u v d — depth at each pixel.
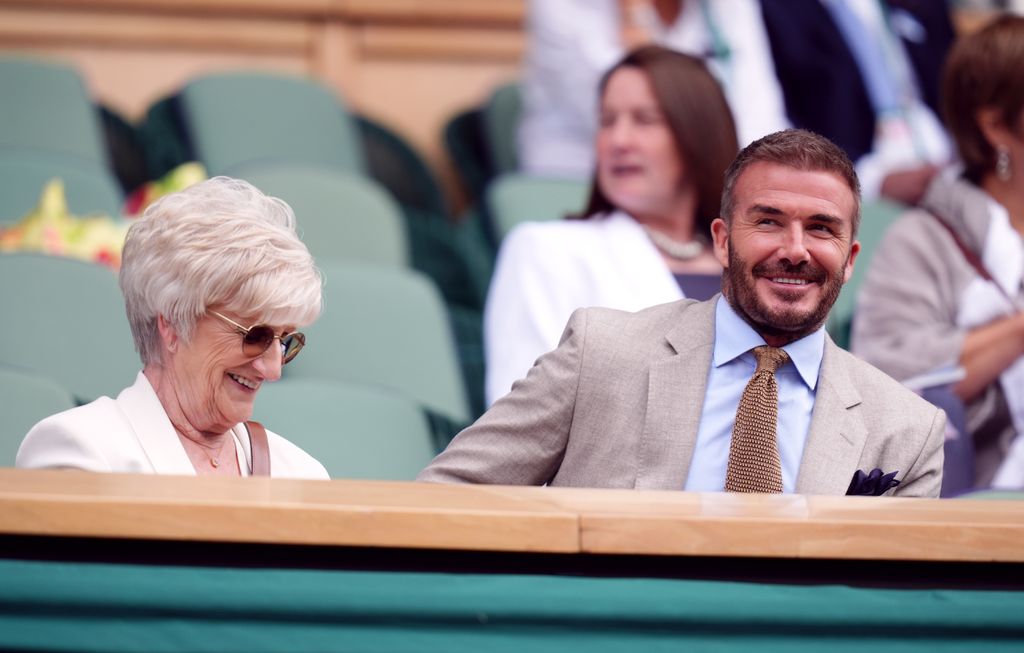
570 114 14.43
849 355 6.95
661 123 10.47
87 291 9.59
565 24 14.41
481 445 6.74
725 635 4.71
